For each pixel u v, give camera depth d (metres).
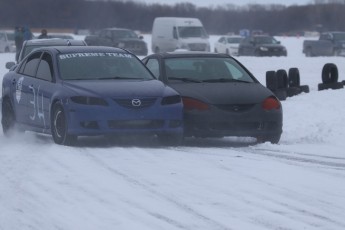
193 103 33.72
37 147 33.00
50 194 23.28
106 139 35.97
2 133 40.56
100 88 32.50
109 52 36.53
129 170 27.02
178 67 36.72
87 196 22.98
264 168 27.67
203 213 20.95
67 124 32.22
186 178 25.62
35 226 19.70
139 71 35.78
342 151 32.72
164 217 20.52
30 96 36.00
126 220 20.17
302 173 26.81
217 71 36.91
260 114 34.09
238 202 22.23
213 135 33.66
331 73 54.97
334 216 20.78
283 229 19.42
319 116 41.47
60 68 34.69
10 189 24.09
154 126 32.66
